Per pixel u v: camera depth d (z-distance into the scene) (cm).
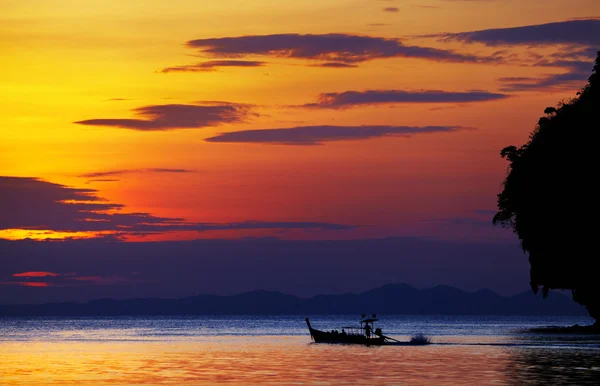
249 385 19425
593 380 19075
